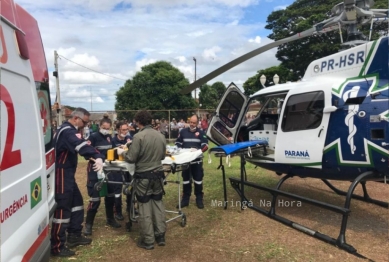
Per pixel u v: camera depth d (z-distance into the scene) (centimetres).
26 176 195
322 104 423
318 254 351
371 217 472
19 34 200
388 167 365
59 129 342
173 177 758
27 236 191
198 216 485
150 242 368
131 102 2770
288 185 670
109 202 439
